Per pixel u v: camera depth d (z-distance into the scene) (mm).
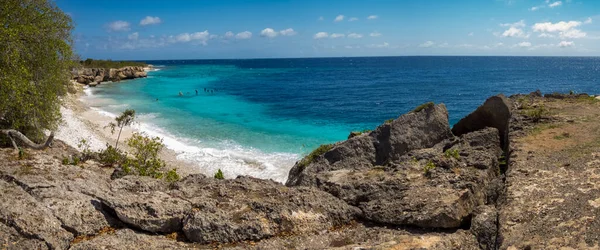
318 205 11312
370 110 55594
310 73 149375
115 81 101250
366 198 12289
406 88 85000
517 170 12219
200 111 53094
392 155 17266
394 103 62344
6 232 9047
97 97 65125
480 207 10641
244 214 10656
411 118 18125
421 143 17844
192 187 12453
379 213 11156
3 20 20844
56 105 25406
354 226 11133
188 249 9492
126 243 9500
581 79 106062
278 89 86375
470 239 9742
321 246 9930
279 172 26094
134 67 118188
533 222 9234
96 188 12203
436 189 11531
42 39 22859
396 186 12211
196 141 34656
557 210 9500
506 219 9586
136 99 64000
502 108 18750
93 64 113625
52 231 9445
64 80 26391
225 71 164250
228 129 40594
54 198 10766
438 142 18266
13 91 19812
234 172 26062
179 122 43875
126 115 30969
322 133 39500
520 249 8367
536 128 16312
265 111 54469
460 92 75688
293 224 10570
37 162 16188
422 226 10539
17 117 22000
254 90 84000
